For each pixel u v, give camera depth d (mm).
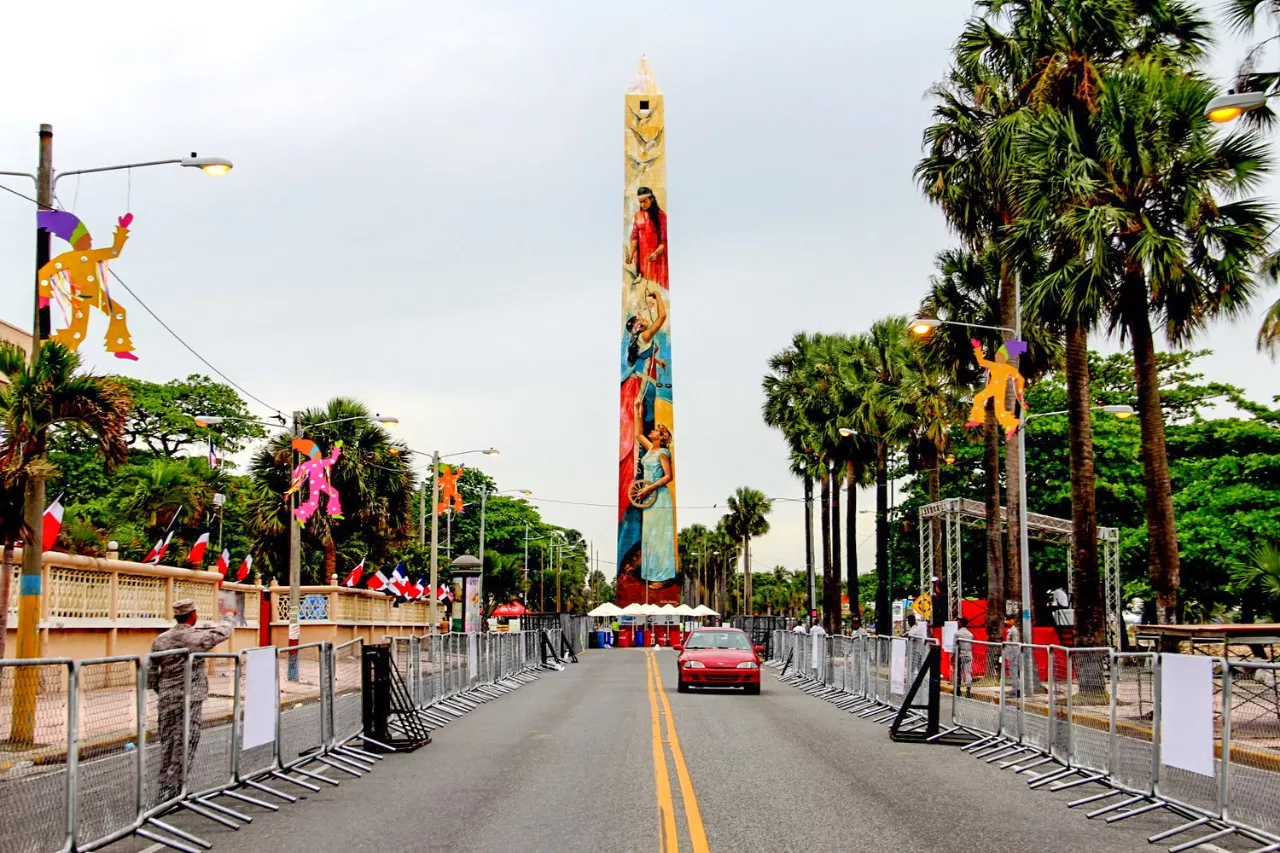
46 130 16062
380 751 16438
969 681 18578
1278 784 9266
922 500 61938
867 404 47750
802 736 18438
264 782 13039
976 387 35812
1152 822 10922
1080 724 13719
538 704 25203
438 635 23156
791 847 9438
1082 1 24859
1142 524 51438
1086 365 25375
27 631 16359
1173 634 19891
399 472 49438
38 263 16422
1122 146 22844
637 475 84062
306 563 52812
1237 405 53688
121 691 9844
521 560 101500
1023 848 9500
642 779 13336
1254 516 41344
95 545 28219
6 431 16594
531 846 9492
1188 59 25484
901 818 10852
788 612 166750
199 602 31734
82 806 8773
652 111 87250
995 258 32750
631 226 86000
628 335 85250
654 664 45031
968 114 32062
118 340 15438
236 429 66812
